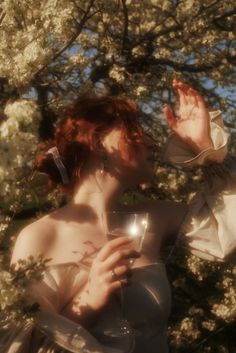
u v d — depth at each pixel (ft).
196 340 23.68
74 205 7.14
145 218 6.75
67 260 6.73
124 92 23.17
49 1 18.04
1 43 17.65
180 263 22.57
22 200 7.09
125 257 6.18
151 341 6.78
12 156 5.98
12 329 6.39
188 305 23.90
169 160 7.84
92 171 7.14
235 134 25.00
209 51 26.25
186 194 23.07
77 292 6.63
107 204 7.12
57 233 6.89
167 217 7.64
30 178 6.82
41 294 6.47
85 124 7.12
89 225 6.97
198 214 7.64
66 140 7.18
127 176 7.14
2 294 6.07
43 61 17.44
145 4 24.57
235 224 7.47
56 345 6.38
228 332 23.98
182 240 7.66
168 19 26.18
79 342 6.28
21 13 18.21
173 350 22.84
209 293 23.75
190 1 24.99
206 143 7.73
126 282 6.23
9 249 9.53
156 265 7.07
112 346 6.57
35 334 6.41
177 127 7.85
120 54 23.57
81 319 6.48
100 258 6.25
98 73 23.67
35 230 6.88
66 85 23.31
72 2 19.07
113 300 6.66
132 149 7.06
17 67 17.38
